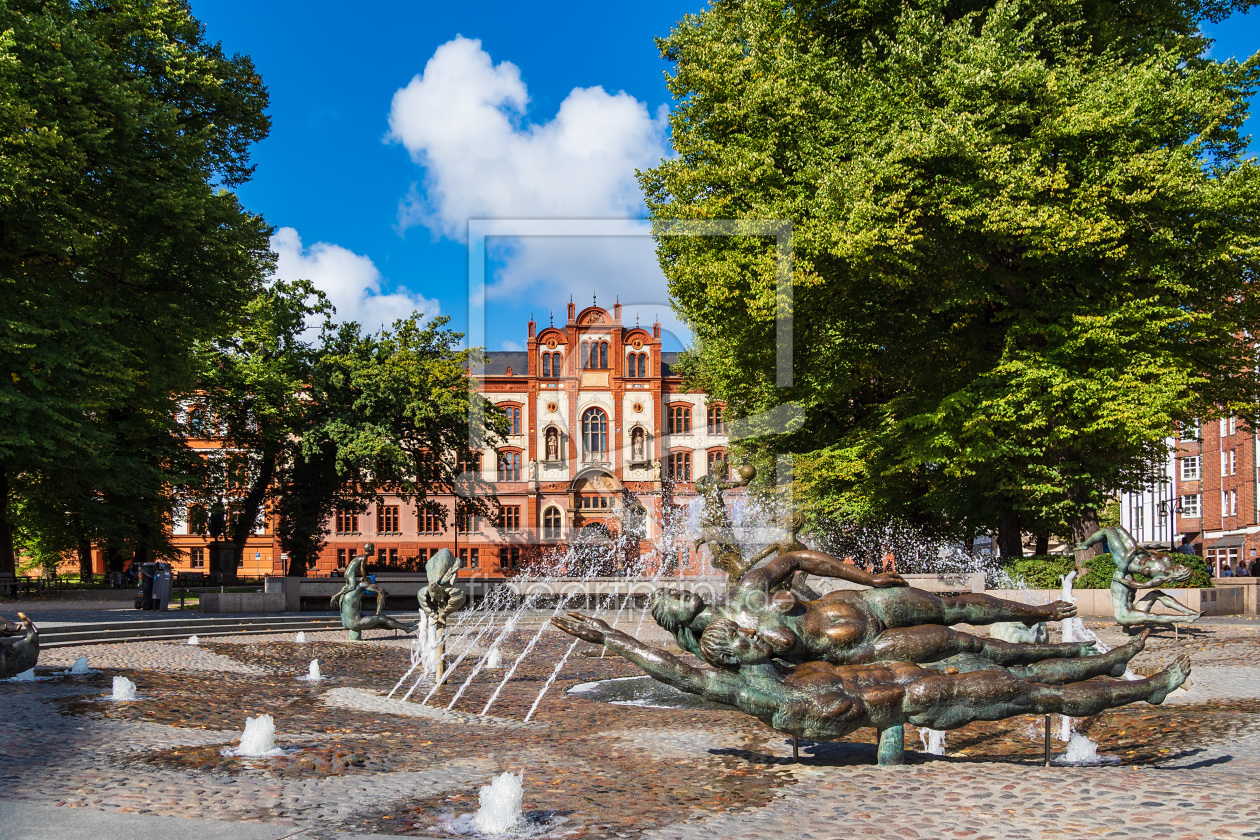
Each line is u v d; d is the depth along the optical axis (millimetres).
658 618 6566
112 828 4941
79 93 21344
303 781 6391
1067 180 20141
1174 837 4520
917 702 6117
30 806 5371
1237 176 19406
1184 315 19844
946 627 6852
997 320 22531
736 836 4898
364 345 40406
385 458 38438
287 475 41781
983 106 19281
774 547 10078
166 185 23156
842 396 25594
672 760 7188
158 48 24891
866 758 6844
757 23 22000
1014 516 25234
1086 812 5004
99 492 35625
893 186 19000
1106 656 6820
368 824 5242
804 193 19391
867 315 22328
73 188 22516
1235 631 17938
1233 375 23484
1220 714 9023
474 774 6727
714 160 20953
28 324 21266
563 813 5492
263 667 14094
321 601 25734
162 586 24125
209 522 43062
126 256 24484
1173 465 58938
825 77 20578
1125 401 19359
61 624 17609
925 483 26594
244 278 27281
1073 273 21031
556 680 13117
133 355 25750
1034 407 20172
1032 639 10297
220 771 6637
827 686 6066
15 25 20688
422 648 15289
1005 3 19828
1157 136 19766
